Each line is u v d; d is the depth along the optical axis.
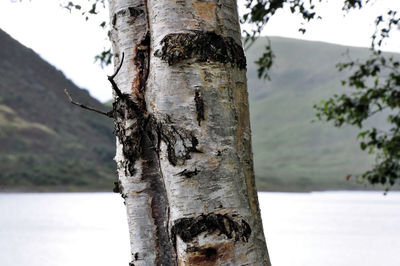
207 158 1.91
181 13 1.98
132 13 2.25
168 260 2.19
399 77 6.25
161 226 2.20
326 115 6.68
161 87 1.97
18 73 103.56
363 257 21.53
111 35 2.36
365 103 6.38
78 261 21.73
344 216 52.41
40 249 26.42
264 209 64.88
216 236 1.87
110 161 104.38
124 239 30.80
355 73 6.47
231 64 2.01
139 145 2.17
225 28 2.02
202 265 1.87
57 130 103.94
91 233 34.84
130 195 2.22
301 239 29.47
